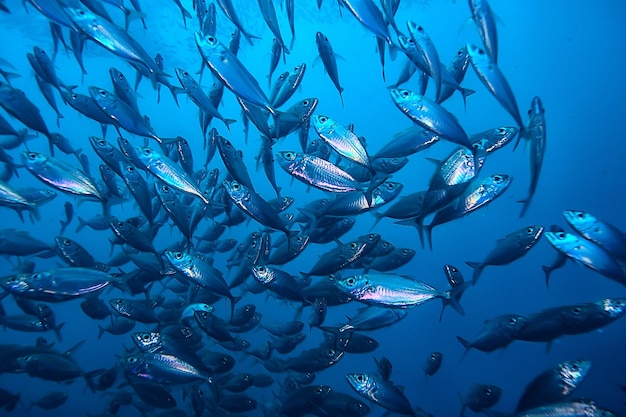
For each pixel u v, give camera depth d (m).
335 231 1.21
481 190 0.91
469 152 0.89
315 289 1.14
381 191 1.06
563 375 0.90
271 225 0.99
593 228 0.81
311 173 0.93
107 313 1.34
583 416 0.80
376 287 0.88
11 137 1.33
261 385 1.46
